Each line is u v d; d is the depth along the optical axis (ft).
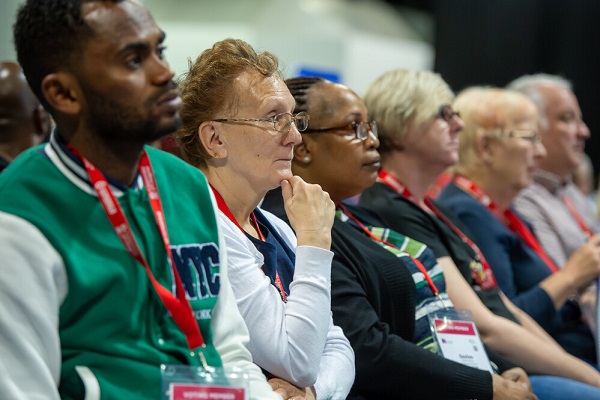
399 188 19.39
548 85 27.66
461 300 18.72
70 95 9.31
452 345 16.72
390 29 43.16
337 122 16.35
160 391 9.44
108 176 9.70
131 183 9.93
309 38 37.11
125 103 9.21
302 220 12.68
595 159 54.03
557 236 26.13
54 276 9.04
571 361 19.31
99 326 9.32
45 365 8.98
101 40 9.12
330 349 13.64
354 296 15.28
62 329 9.25
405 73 19.67
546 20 53.62
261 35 36.45
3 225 8.87
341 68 37.40
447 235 19.63
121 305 9.37
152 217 9.93
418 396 15.34
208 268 10.43
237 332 10.82
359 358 14.99
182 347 9.84
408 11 52.65
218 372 9.56
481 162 23.54
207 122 13.05
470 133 23.65
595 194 46.85
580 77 53.78
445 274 18.75
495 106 23.52
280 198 16.02
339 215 16.90
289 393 11.99
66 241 9.14
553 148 27.27
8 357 8.78
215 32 36.60
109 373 9.32
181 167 10.75
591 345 23.39
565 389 18.31
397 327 16.16
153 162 10.45
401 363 15.14
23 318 8.82
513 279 23.07
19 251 8.86
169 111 9.47
